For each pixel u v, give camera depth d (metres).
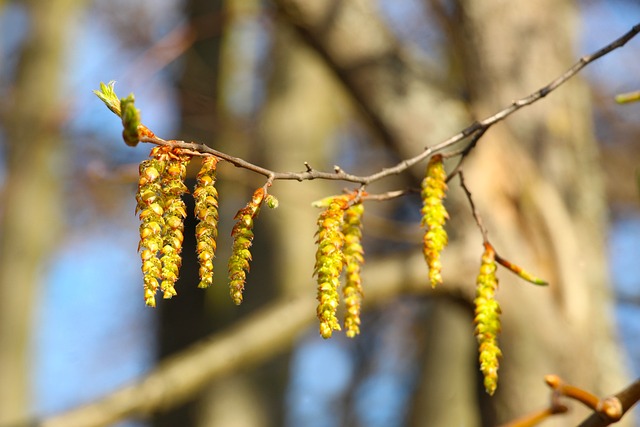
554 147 5.88
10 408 12.37
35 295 12.77
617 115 13.00
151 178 2.30
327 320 2.45
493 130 5.84
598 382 5.71
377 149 14.46
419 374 13.30
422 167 5.75
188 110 8.66
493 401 5.75
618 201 13.15
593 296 5.80
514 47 5.92
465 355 12.63
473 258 5.67
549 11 6.02
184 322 8.49
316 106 9.66
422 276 5.80
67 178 12.83
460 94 6.31
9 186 12.67
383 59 5.85
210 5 8.76
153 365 8.55
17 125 12.77
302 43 6.29
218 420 8.48
